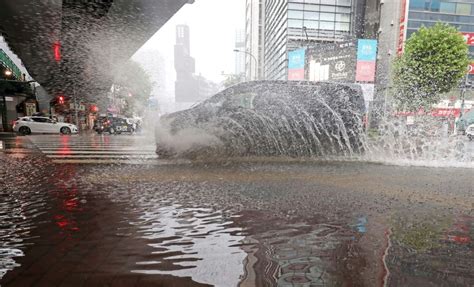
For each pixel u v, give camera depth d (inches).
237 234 77.1
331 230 80.2
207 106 233.3
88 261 61.7
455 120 791.7
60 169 187.5
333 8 1201.4
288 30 1195.9
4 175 166.6
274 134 235.3
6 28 536.4
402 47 1075.9
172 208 101.3
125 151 306.0
